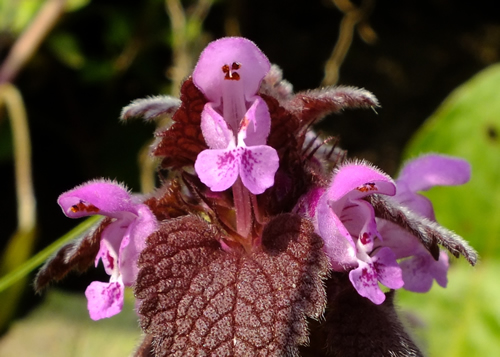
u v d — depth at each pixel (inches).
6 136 5.4
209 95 2.7
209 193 2.9
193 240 2.7
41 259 3.6
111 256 2.7
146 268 2.6
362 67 5.8
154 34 5.6
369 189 2.6
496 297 4.4
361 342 2.7
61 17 5.4
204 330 2.6
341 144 5.7
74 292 5.7
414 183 3.0
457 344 4.4
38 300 5.5
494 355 4.3
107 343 4.7
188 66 5.5
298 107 2.7
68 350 4.7
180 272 2.6
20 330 4.8
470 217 4.6
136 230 2.7
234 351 2.6
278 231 2.7
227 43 2.6
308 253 2.6
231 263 2.7
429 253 2.8
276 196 2.8
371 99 2.8
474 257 2.7
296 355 2.5
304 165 2.8
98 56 5.8
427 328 4.1
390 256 2.6
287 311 2.6
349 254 2.6
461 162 3.0
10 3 5.5
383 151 5.7
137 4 5.7
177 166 2.9
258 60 2.7
